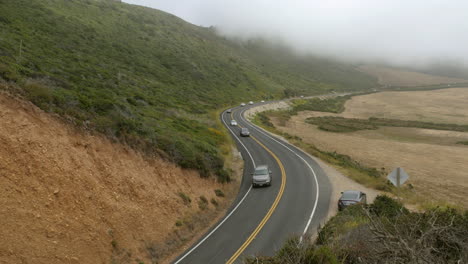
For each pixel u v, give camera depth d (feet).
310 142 186.60
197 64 332.60
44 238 37.52
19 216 36.91
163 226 54.19
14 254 33.65
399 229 25.61
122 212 49.47
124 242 46.19
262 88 414.00
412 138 217.56
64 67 109.40
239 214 67.26
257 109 286.46
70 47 160.56
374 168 128.36
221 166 89.92
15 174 40.01
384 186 85.46
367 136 222.69
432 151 174.50
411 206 70.59
